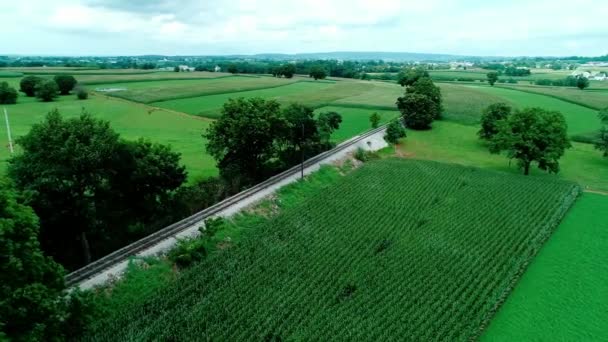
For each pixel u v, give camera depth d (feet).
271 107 188.24
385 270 121.39
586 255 135.85
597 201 183.11
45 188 109.29
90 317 87.81
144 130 306.35
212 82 637.30
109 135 122.42
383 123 350.23
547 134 208.74
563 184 194.39
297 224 148.46
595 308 109.60
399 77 654.53
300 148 210.38
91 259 126.82
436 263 125.39
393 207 165.48
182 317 99.76
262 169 198.39
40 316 73.20
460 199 175.01
